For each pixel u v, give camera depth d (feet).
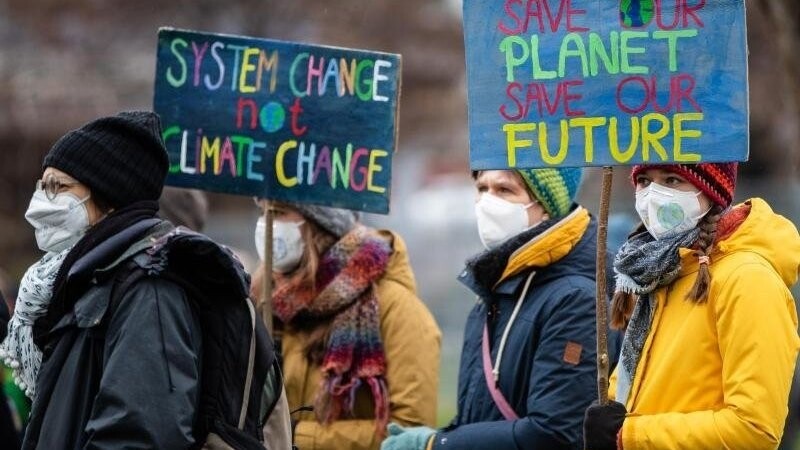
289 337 38.14
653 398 27.68
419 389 36.73
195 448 26.96
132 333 26.45
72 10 114.21
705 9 27.37
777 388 26.25
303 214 37.81
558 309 32.45
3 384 39.73
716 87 27.27
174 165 37.01
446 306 103.40
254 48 36.86
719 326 26.86
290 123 36.65
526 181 33.45
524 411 32.94
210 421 27.07
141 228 27.81
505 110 28.35
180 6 112.78
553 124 28.09
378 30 127.13
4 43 113.60
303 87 36.68
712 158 27.22
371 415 37.14
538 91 28.19
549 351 32.17
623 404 27.96
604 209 27.66
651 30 27.66
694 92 27.40
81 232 28.53
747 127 27.12
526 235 33.35
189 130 36.99
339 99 36.52
